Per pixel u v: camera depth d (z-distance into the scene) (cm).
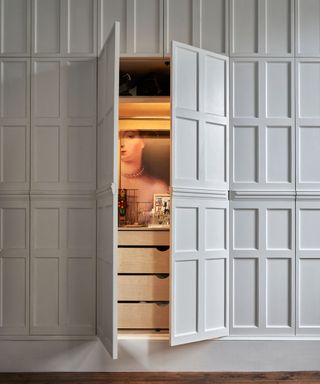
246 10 353
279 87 350
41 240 349
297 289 343
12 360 343
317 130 349
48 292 347
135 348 337
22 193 349
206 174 333
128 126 398
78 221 350
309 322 344
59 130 351
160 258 346
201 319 326
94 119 351
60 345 344
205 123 332
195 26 352
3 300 346
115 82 296
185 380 319
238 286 344
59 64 353
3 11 353
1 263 347
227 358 339
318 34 352
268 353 340
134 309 343
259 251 344
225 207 343
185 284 321
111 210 300
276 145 348
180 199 319
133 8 352
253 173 347
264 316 343
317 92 350
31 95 351
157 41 353
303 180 347
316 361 340
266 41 351
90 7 354
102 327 330
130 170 396
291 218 345
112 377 326
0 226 348
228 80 346
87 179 351
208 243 333
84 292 347
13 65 352
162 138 399
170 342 311
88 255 348
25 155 350
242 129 348
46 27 354
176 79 319
